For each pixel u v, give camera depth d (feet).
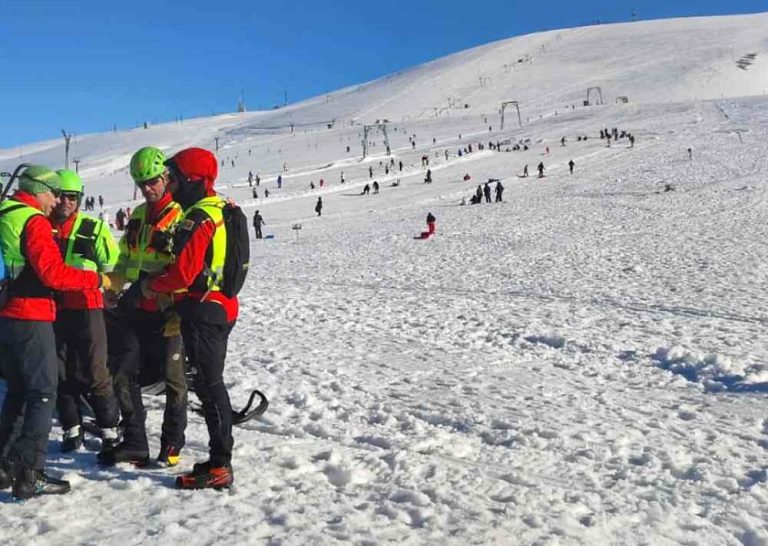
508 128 367.66
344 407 21.21
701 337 32.17
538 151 238.68
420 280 57.72
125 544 12.19
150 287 14.06
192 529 12.74
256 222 114.52
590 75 587.68
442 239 92.32
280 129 547.90
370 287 54.39
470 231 98.48
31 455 13.71
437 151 294.66
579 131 289.12
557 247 76.79
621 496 15.01
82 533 12.64
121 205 189.06
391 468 16.05
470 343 31.60
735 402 22.52
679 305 41.55
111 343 16.35
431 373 25.67
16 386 14.37
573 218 105.40
